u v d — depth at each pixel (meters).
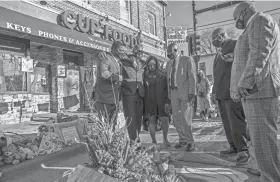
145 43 14.10
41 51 8.45
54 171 3.12
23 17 6.36
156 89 4.25
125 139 1.48
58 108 8.76
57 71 8.77
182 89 4.04
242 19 2.47
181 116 4.04
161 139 5.13
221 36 3.54
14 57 7.20
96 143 1.45
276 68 2.02
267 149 2.04
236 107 3.17
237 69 2.47
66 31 7.61
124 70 3.72
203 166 3.10
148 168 1.57
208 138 5.11
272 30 1.92
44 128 4.44
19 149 3.63
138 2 13.40
